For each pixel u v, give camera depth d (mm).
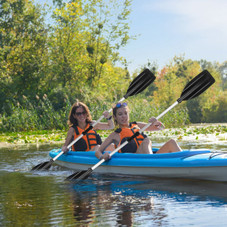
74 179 5434
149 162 5254
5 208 3809
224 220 3225
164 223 3197
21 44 27312
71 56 27734
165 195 4207
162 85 42062
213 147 8719
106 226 3162
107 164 5707
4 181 5395
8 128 18234
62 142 11891
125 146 5777
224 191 4301
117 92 30828
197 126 20500
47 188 4824
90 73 29125
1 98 23484
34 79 25500
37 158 7844
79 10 27922
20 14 27703
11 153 8883
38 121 18984
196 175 4898
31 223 3279
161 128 5879
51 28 28016
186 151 5105
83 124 6504
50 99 23078
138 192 4418
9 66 27031
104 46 29281
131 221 3275
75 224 3232
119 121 5785
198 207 3652
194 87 5938
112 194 4355
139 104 20000
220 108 35344
